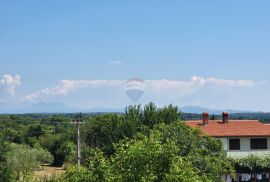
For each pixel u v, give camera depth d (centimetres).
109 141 5347
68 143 9888
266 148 5956
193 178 2025
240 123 6297
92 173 2111
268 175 5669
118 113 5734
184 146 3897
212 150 4244
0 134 7144
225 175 5447
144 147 2077
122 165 2072
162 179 2014
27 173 3156
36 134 11388
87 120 7075
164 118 5419
